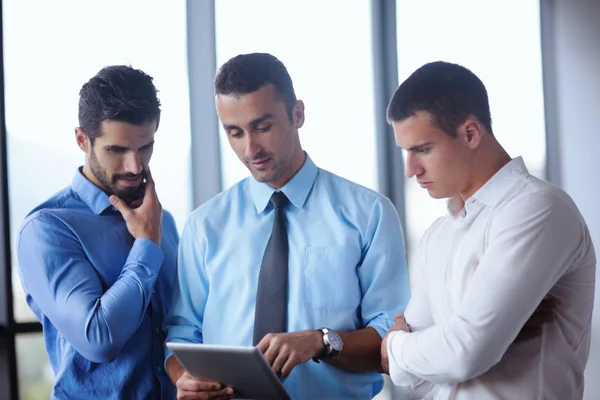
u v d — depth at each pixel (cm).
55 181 400
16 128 392
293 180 249
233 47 451
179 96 433
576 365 192
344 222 245
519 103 526
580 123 534
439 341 184
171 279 273
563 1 532
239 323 242
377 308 240
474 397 191
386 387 445
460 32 514
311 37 474
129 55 420
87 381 248
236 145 238
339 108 482
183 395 217
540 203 184
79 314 239
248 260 246
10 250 389
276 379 193
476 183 196
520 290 179
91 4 409
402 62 499
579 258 188
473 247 193
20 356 388
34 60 396
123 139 247
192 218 256
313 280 240
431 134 193
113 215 262
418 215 497
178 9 433
